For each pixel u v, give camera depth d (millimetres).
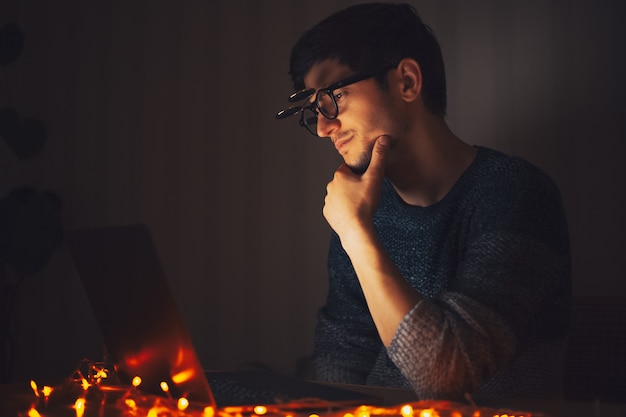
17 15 3031
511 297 1224
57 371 2936
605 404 1078
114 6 2924
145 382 1137
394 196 1546
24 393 1206
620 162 2293
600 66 2318
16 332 2977
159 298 956
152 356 1049
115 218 2900
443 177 1483
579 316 1832
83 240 1130
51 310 2951
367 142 1443
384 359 1551
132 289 1019
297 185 2666
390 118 1442
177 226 2816
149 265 958
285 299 2674
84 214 2938
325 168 2631
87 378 1328
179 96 2830
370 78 1437
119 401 1090
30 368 2959
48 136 2986
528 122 2383
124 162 2895
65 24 2982
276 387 1147
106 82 2926
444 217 1458
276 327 2684
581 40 2336
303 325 2650
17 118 2842
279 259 2686
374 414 986
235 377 1249
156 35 2869
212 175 2781
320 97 1449
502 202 1350
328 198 1343
